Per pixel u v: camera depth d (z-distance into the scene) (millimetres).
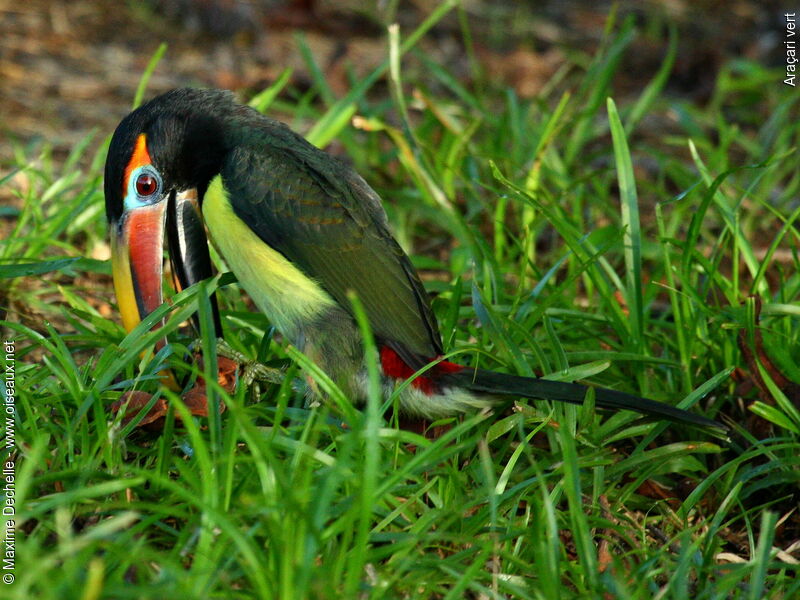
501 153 12469
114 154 8531
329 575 5707
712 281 9273
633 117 13266
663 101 14633
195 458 6867
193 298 7605
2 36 16812
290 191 8219
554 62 17703
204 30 18156
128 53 16875
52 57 16359
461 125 14398
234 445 6375
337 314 8211
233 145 8461
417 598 6031
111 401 7668
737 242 9219
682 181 12781
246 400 8211
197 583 5535
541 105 13070
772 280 11312
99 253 10984
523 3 20531
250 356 8750
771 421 8164
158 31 17938
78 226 10938
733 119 16188
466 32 13727
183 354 8227
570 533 7070
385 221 8664
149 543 6477
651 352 9219
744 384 8672
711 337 9008
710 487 7918
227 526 5500
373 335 8133
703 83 17438
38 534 6238
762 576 5996
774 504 7930
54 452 7133
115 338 8406
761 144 14258
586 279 10633
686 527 7312
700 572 6566
